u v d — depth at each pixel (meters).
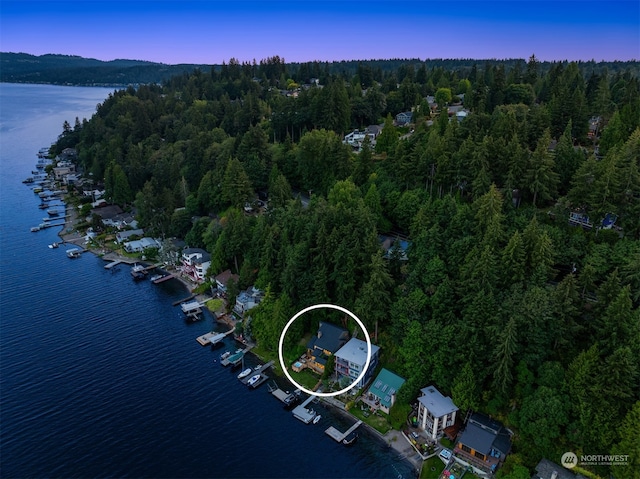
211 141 174.12
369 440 74.38
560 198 94.62
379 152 142.88
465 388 71.12
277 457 71.25
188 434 75.44
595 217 85.69
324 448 73.06
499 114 123.75
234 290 110.00
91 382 86.69
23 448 71.81
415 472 68.25
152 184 168.25
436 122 135.25
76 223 171.75
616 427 61.25
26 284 125.88
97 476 67.50
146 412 79.75
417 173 112.81
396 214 110.06
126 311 113.19
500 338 69.56
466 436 68.75
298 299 97.69
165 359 94.38
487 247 76.00
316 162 139.00
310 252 98.38
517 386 70.19
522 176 98.25
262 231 113.12
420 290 81.38
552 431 64.00
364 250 91.62
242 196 136.38
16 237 159.25
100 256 146.12
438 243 86.19
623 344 64.44
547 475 62.38
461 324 74.56
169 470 68.62
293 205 117.81
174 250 138.25
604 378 62.25
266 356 95.25
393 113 192.62
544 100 159.75
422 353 77.31
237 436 75.25
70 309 113.19
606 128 112.19
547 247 76.56
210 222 138.62
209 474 68.19
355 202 112.06
